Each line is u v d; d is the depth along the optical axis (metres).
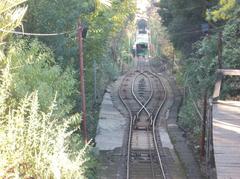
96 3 19.62
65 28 16.31
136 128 23.69
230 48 20.70
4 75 9.76
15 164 8.41
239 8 18.45
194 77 25.09
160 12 35.97
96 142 20.02
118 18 29.67
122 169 16.44
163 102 30.75
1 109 9.23
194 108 22.59
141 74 50.03
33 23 15.45
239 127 12.30
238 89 19.44
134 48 79.50
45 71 11.29
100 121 24.12
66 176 8.48
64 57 15.96
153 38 87.38
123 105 30.11
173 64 46.56
